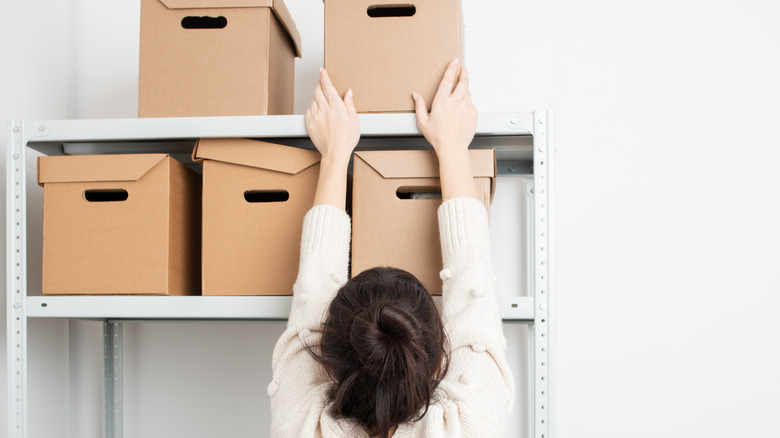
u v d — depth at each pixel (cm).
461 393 82
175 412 166
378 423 77
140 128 118
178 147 138
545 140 114
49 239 119
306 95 166
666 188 160
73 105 171
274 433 85
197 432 165
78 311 118
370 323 78
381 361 77
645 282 159
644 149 161
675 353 158
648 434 157
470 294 96
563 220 161
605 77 163
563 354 159
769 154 159
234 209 118
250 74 119
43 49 160
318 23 167
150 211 117
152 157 117
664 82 162
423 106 113
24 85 153
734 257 158
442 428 77
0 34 147
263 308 116
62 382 165
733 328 157
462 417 79
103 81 172
